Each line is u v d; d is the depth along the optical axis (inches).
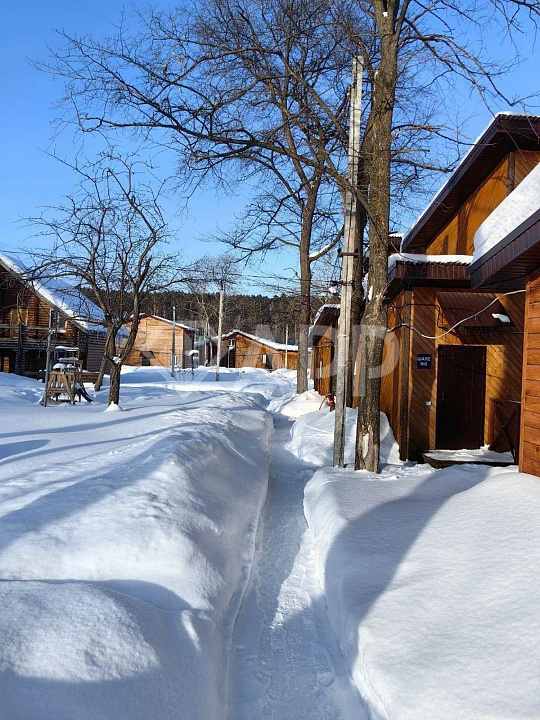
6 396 653.9
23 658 91.7
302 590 179.2
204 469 247.4
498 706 93.0
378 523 195.8
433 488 249.9
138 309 567.5
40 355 1249.4
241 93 320.2
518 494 181.2
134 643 103.8
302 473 354.3
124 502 178.7
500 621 117.5
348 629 135.5
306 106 378.3
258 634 150.3
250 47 322.7
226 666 127.1
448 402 386.3
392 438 401.7
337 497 235.0
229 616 149.6
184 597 137.2
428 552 160.9
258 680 128.9
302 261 697.0
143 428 358.9
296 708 119.2
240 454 330.6
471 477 263.6
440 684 102.3
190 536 163.5
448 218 469.1
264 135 352.2
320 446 409.1
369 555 166.2
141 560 146.8
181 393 826.8
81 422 405.1
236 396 741.9
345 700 121.0
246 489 265.4
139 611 115.8
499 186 369.1
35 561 139.0
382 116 315.9
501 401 365.1
